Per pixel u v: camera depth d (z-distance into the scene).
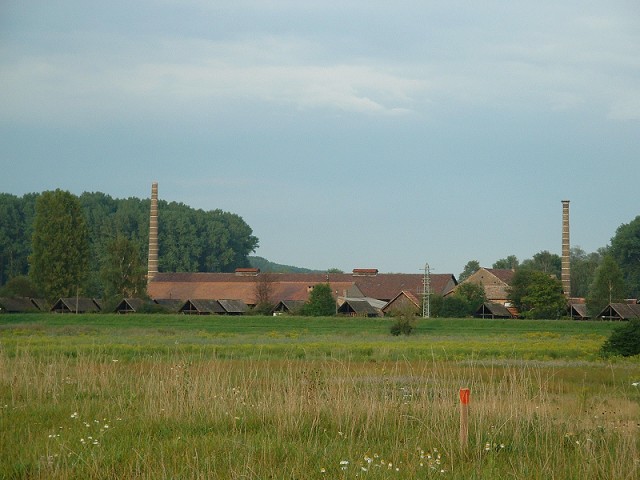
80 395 39.00
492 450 26.75
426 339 127.12
